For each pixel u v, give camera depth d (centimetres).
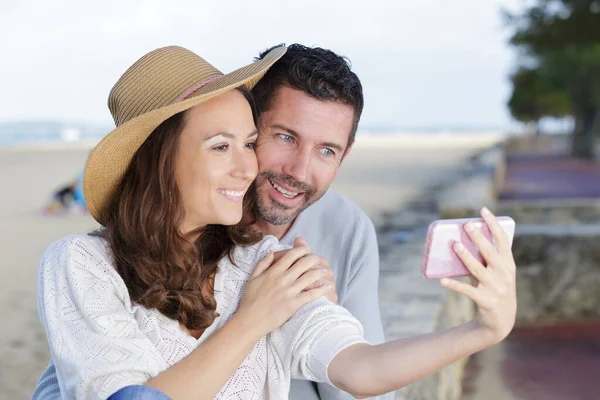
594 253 636
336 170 196
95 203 166
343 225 203
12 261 861
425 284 434
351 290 199
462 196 908
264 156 191
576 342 562
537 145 5650
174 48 171
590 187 2011
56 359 152
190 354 150
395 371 143
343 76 185
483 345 138
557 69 3011
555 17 1602
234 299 166
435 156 3303
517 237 644
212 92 151
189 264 159
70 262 155
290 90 186
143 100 166
